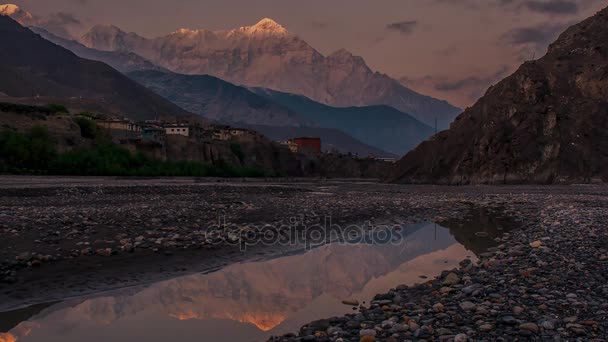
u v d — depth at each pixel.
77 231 18.92
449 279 11.90
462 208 37.69
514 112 100.88
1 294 11.02
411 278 13.42
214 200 41.28
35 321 9.33
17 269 13.08
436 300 10.12
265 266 15.09
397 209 36.12
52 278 12.44
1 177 73.06
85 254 15.24
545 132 95.31
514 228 25.06
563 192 61.31
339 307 10.40
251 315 9.77
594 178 84.44
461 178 102.94
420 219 29.78
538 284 10.66
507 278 11.59
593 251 14.48
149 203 35.38
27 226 19.86
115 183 67.81
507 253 15.16
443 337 7.51
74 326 9.05
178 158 146.88
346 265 15.35
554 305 9.05
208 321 9.41
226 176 146.25
